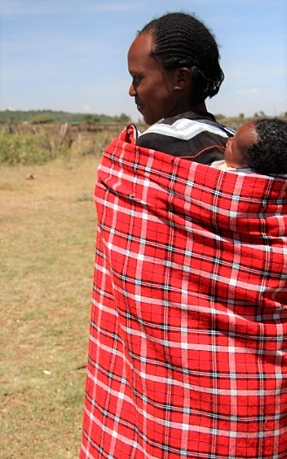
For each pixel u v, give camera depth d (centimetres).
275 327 175
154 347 179
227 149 174
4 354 490
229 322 172
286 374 179
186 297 174
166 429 180
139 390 185
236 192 166
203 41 186
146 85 188
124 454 195
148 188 175
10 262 771
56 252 829
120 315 186
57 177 1792
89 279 699
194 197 169
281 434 182
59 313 584
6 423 389
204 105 198
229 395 174
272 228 169
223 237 170
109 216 185
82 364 474
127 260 179
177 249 174
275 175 168
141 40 188
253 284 171
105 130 3556
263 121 171
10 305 604
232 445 177
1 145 2209
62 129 2700
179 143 176
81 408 410
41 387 436
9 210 1188
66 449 366
